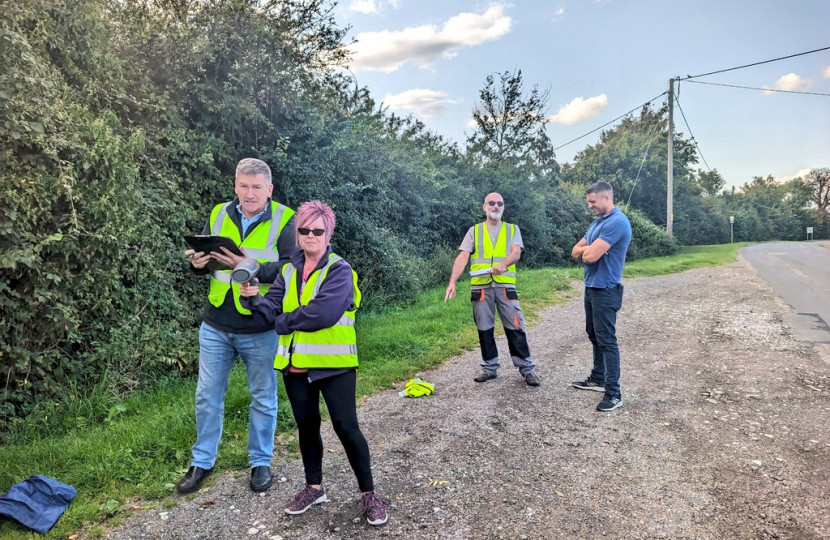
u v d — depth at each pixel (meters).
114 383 4.93
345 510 3.05
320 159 9.06
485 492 3.23
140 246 5.72
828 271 16.84
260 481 3.29
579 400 4.94
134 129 6.08
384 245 10.80
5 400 4.29
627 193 38.81
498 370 6.05
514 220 19.64
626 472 3.48
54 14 5.50
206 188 7.18
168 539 2.79
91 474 3.39
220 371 3.40
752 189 80.81
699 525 2.84
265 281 3.27
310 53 9.54
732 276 15.76
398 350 6.67
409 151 16.23
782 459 3.64
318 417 3.02
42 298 4.41
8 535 2.78
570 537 2.74
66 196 4.73
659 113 42.50
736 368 5.97
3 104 4.28
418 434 4.18
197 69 7.29
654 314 9.61
